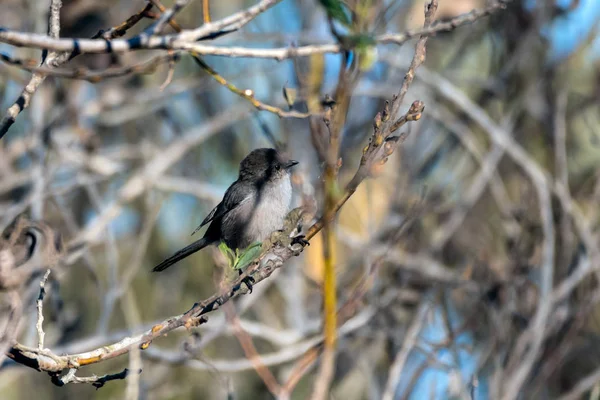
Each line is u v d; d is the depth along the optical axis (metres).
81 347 10.64
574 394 10.19
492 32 14.79
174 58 6.95
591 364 11.86
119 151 14.16
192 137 12.95
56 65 6.10
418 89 13.70
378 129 5.45
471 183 13.88
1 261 5.41
